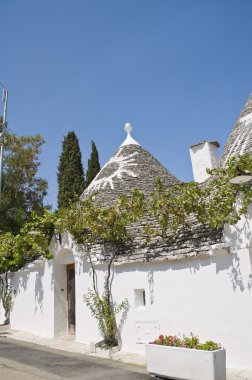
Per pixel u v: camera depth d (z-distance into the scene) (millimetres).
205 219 10000
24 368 9266
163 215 10938
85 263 13156
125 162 18703
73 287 14633
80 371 8961
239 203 9211
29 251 15641
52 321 14359
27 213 25750
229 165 9445
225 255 9430
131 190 16750
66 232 14070
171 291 10453
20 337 14766
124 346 11266
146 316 10891
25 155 26094
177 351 8023
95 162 31672
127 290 11523
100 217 12078
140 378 8289
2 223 24500
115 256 12023
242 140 13641
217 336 9258
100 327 11961
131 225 13062
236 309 9008
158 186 11242
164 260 10602
